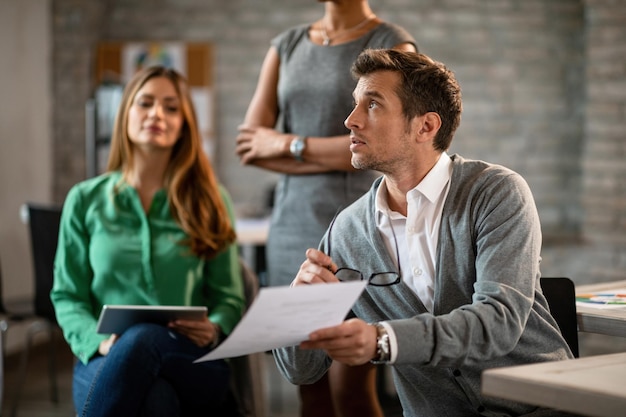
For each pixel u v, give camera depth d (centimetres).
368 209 218
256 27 718
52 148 698
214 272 312
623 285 275
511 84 721
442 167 211
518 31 718
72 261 307
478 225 202
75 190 313
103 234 305
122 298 301
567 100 723
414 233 210
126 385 253
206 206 313
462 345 180
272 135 304
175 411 262
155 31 716
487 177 206
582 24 717
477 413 208
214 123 719
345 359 177
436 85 206
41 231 419
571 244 690
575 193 721
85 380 280
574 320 223
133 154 315
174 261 304
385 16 716
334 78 295
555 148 724
